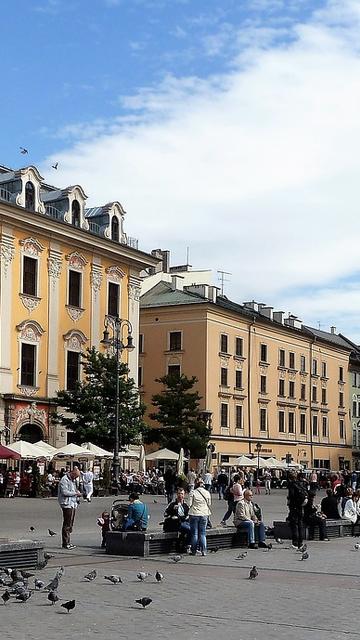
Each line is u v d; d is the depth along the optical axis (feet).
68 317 196.54
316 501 178.29
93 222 213.66
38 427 184.55
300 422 305.12
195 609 43.29
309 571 60.75
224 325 264.52
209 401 253.24
